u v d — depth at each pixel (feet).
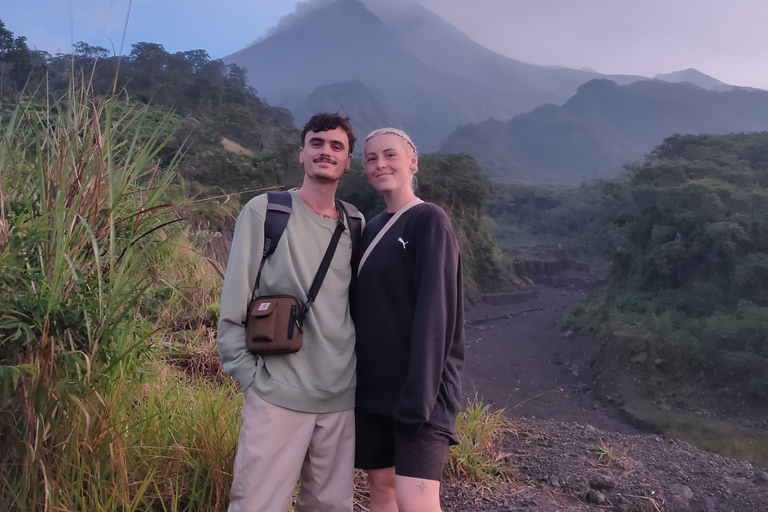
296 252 5.99
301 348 5.88
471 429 11.75
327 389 5.89
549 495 10.04
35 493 5.63
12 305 5.83
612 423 76.79
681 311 109.29
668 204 128.47
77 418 6.33
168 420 7.57
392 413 5.91
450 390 5.96
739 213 119.14
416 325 5.64
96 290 6.64
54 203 7.02
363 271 6.31
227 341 5.81
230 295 5.80
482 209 177.58
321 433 6.05
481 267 172.65
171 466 7.15
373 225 6.57
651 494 10.39
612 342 93.09
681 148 208.23
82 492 5.94
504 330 134.92
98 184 6.97
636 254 134.21
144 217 7.59
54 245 6.61
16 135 7.42
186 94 170.50
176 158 8.30
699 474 11.71
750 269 102.83
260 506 5.53
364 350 6.25
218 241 18.30
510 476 10.72
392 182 6.42
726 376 81.92
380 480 6.58
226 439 7.58
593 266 240.94
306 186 6.37
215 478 7.00
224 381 11.00
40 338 6.12
